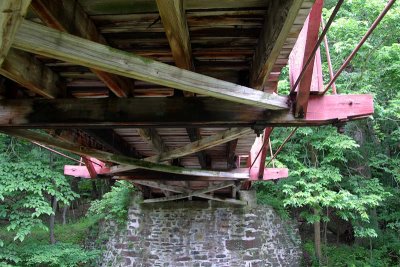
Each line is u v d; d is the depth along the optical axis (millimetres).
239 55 2566
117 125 2611
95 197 14461
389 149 10828
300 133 9148
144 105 2627
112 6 1951
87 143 4266
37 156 8406
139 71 1843
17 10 1042
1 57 1213
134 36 2258
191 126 2625
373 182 9156
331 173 8734
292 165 9391
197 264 8398
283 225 9586
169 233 8641
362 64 8594
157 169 4293
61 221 12719
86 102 2668
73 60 1691
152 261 8477
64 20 1776
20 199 8258
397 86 8734
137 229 8797
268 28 1966
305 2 1810
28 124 2658
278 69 2789
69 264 8312
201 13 2004
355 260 9633
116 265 8664
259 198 9461
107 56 1747
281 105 2527
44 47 1578
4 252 7891
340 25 8008
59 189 8570
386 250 9891
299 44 2486
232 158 5621
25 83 2398
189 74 2027
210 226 8656
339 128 2709
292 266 9250
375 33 8266
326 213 11086
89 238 9945
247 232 8625
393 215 10070
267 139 4012
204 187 7648
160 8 1562
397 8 7695
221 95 2162
